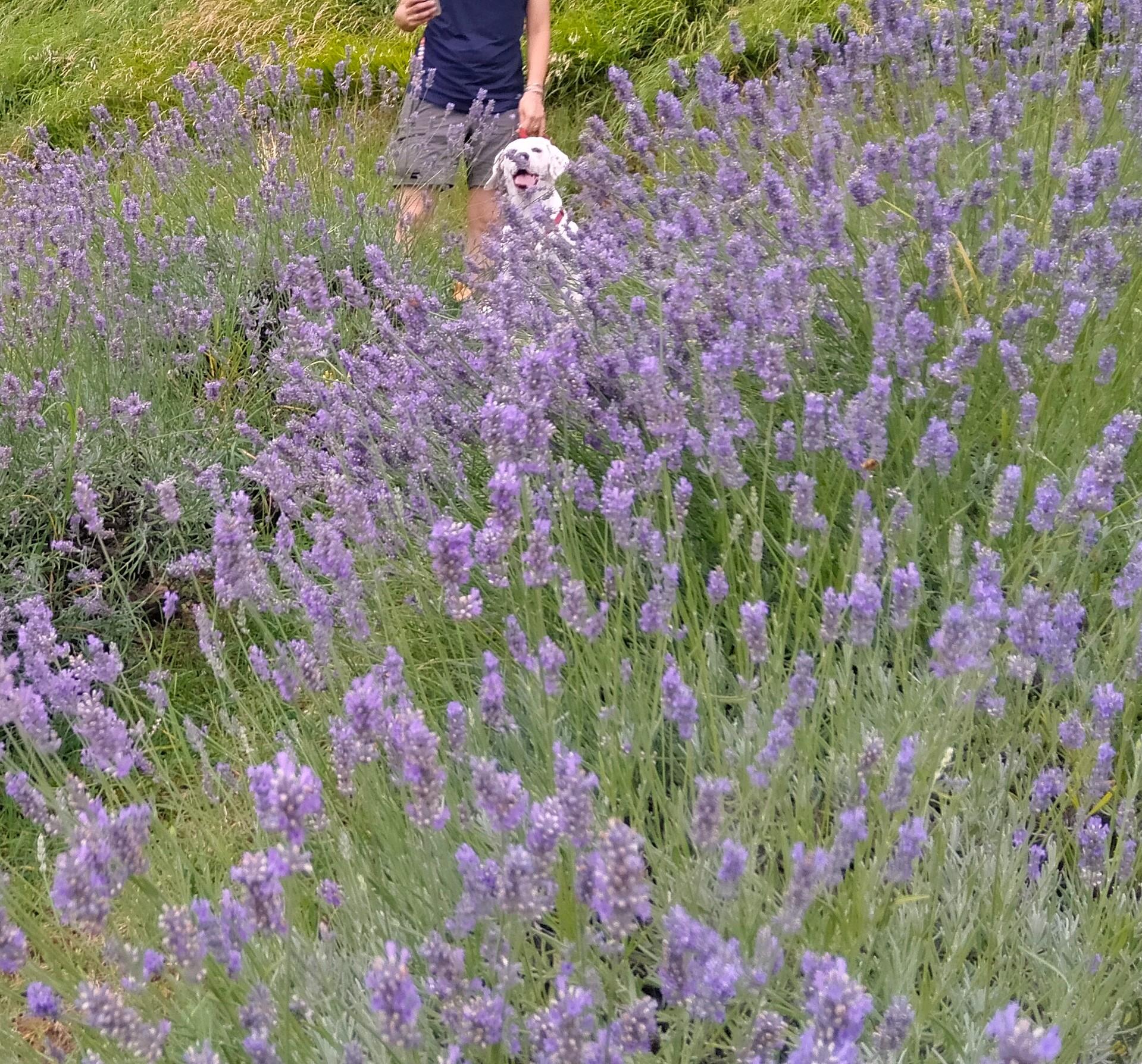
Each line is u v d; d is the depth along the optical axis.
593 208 3.47
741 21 6.94
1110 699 1.51
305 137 5.60
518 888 1.12
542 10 5.03
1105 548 2.13
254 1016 1.18
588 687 1.84
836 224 2.49
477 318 2.66
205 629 1.87
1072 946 1.55
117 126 8.62
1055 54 3.53
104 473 3.22
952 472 2.23
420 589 2.30
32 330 3.52
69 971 1.43
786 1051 1.49
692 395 2.31
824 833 1.72
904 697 1.86
